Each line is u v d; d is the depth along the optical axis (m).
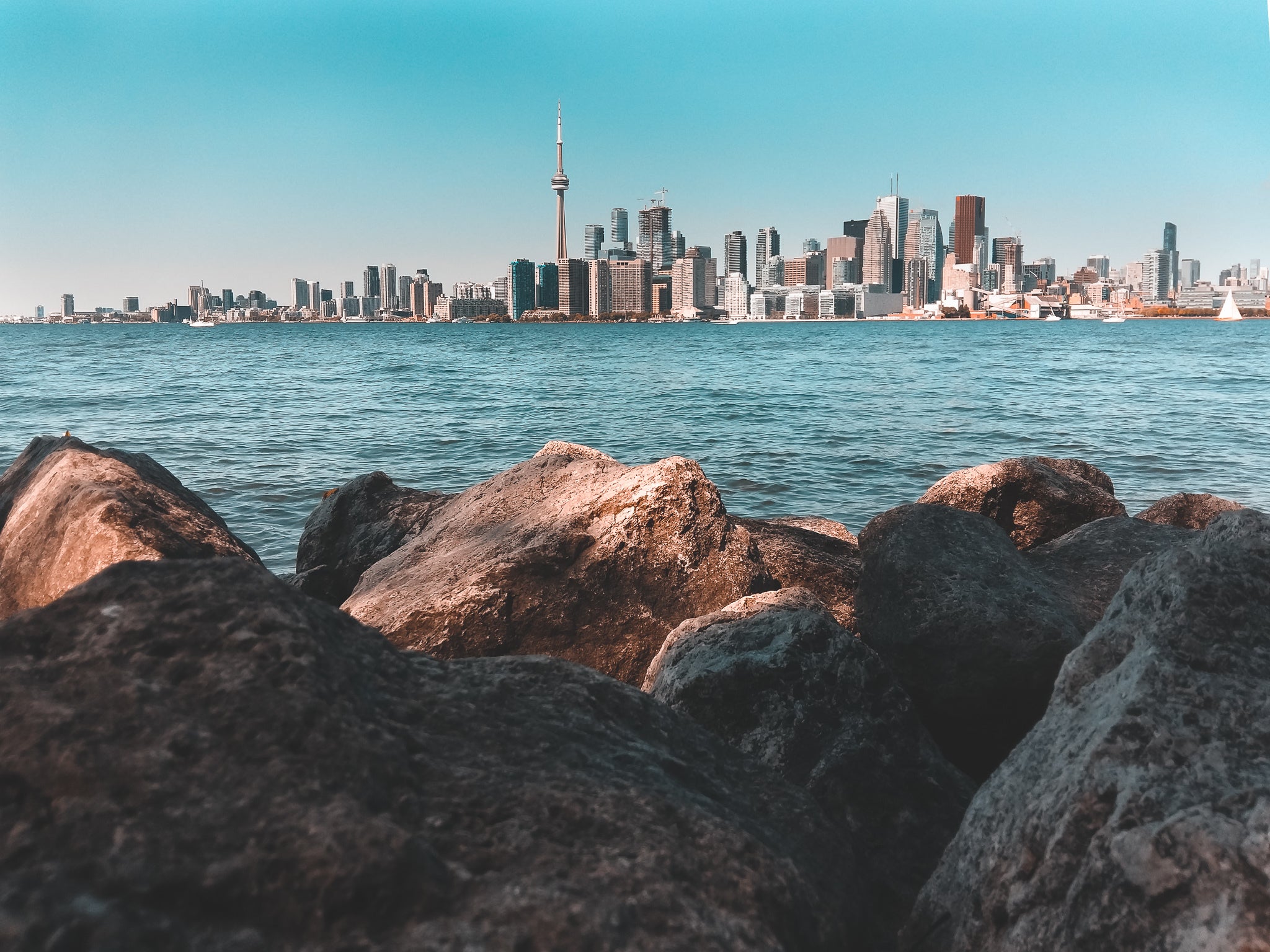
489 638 5.59
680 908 1.89
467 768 2.21
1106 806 2.40
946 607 5.16
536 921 1.73
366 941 1.64
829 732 4.02
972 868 2.70
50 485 5.77
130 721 1.90
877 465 18.70
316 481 16.81
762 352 76.00
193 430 23.77
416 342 105.25
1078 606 5.59
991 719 5.11
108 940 1.47
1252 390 34.22
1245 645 2.68
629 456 20.12
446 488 16.77
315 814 1.78
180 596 2.26
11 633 2.11
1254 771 2.32
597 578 5.76
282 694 2.04
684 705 4.23
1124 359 58.38
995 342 97.88
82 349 82.19
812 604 4.88
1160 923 2.08
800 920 2.22
